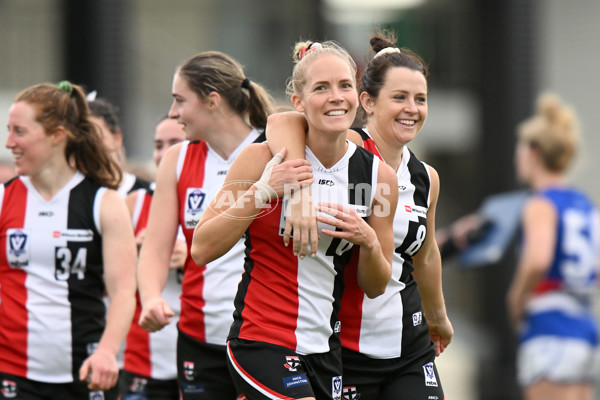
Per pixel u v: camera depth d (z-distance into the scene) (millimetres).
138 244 17328
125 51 32719
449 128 54844
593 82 49500
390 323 13000
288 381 11453
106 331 14562
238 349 11836
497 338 32562
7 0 50094
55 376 14742
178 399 17766
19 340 14625
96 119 17625
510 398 31828
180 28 54219
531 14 33844
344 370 12867
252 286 11914
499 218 22016
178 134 18500
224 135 15016
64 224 14789
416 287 13539
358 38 54156
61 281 14773
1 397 14547
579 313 21500
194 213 15016
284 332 11664
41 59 50500
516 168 33688
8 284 14805
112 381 14383
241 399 13031
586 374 21609
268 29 54688
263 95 15180
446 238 22250
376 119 13055
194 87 14836
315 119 11461
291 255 11711
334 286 12062
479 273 35000
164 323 14227
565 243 21406
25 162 14648
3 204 14891
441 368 38219
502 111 33938
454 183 55688
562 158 22203
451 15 54094
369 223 12141
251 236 11930
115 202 15055
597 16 49406
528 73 33938
